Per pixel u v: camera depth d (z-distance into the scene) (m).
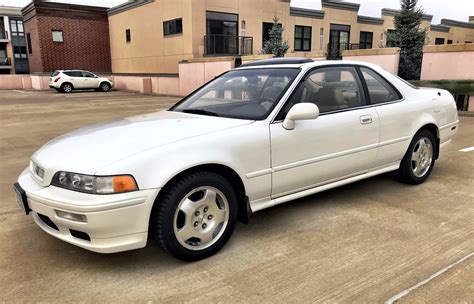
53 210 2.90
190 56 22.31
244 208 3.45
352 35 29.28
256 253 3.30
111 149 3.00
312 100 3.89
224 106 3.97
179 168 2.95
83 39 30.84
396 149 4.55
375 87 4.48
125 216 2.81
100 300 2.70
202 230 3.18
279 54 19.86
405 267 3.04
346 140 4.01
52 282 2.93
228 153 3.23
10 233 3.75
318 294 2.71
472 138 7.82
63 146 3.26
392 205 4.31
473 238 3.50
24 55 46.91
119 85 28.42
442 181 5.11
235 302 2.65
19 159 6.80
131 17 27.50
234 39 23.48
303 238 3.56
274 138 3.49
